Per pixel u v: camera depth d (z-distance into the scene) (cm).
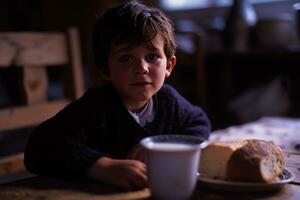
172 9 336
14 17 362
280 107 232
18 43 142
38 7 358
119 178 67
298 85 240
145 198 62
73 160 73
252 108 230
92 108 86
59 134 79
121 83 85
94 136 87
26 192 67
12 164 131
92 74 307
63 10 343
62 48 159
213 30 274
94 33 91
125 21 83
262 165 64
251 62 249
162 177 58
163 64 86
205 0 319
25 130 200
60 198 63
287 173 71
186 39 265
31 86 146
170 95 98
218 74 264
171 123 97
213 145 68
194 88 251
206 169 69
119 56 83
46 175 77
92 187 68
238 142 70
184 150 57
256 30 245
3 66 137
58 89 310
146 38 81
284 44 236
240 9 250
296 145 103
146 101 92
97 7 318
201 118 103
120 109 89
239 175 64
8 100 319
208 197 62
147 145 59
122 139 90
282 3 278
